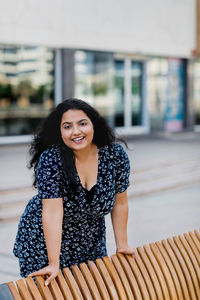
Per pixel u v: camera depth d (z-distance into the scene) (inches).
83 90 579.5
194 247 113.4
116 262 100.2
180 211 305.4
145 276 100.7
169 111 694.5
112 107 621.3
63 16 541.0
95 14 572.1
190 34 691.4
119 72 625.9
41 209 100.3
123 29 605.9
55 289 89.0
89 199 98.4
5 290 85.7
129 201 332.5
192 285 106.4
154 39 644.7
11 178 341.7
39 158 98.6
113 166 100.7
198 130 732.7
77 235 102.6
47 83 542.0
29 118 533.6
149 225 271.3
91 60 581.6
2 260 212.1
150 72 662.5
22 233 104.0
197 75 724.7
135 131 655.1
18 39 507.5
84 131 95.0
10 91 517.3
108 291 95.0
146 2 629.6
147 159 432.5
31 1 512.4
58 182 95.0
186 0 679.1
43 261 102.9
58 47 541.3
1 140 516.7
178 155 461.1
